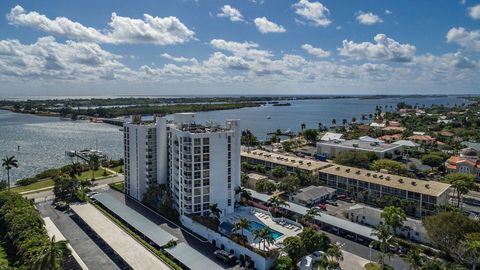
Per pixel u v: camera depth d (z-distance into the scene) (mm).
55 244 65062
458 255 75812
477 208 114125
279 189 120688
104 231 93000
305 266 76000
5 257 78812
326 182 133250
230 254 81375
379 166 147375
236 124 107562
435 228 78875
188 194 98438
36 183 149125
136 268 74312
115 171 171250
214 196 101875
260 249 79250
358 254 82500
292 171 148000
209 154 99438
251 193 119875
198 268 72562
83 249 85438
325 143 194500
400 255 81125
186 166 97812
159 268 74688
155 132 121000
